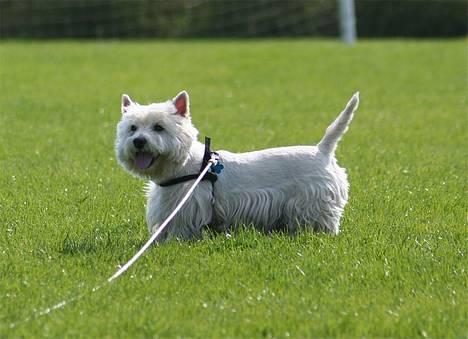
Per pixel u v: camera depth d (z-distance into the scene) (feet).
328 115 71.61
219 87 89.35
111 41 147.64
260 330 24.56
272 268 29.71
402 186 43.93
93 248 32.53
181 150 33.17
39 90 86.02
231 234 33.45
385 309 26.05
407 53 117.80
